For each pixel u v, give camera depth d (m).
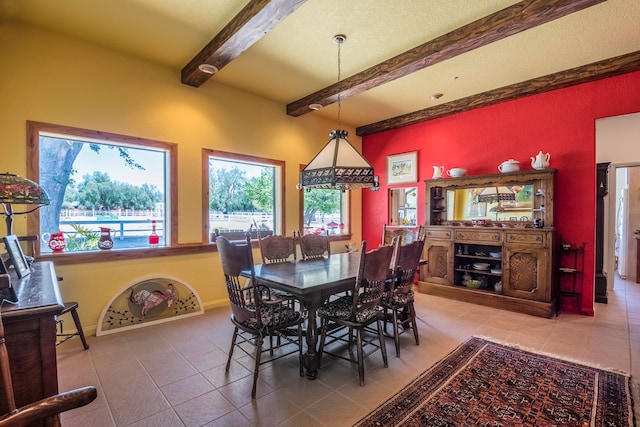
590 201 3.64
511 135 4.20
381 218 5.77
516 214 4.10
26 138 2.73
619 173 6.09
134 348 2.71
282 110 4.71
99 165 3.29
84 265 3.03
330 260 3.38
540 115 3.97
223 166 4.17
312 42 3.01
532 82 3.84
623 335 3.01
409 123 5.20
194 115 3.76
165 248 3.54
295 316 2.35
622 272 5.78
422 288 4.61
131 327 3.17
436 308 3.88
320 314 2.44
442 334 3.05
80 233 3.17
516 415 1.82
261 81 3.93
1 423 0.74
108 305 3.09
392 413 1.84
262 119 4.45
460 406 1.90
